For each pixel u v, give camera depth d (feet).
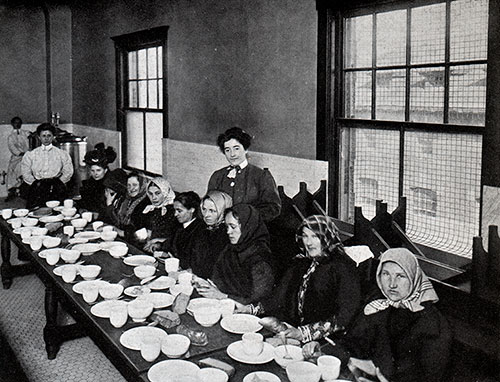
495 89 10.19
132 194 16.19
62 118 31.19
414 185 12.10
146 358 7.39
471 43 10.75
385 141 12.69
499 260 9.14
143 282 10.41
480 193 10.69
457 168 11.20
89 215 15.35
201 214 13.74
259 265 10.65
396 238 11.42
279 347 7.66
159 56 22.93
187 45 20.18
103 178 18.54
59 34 30.55
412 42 11.88
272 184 13.93
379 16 12.60
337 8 13.46
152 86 23.70
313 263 9.69
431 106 11.62
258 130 16.71
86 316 9.00
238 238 10.96
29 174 21.54
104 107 27.55
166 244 14.05
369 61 12.96
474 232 11.03
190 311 9.11
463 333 8.65
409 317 8.34
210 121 19.15
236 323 8.66
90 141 29.12
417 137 11.93
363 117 13.26
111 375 11.80
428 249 11.68
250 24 16.70
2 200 27.91
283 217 13.98
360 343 8.45
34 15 30.25
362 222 11.18
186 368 7.20
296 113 15.15
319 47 13.96
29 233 13.73
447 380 7.95
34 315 15.07
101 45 27.30
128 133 25.88
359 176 13.46
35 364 12.26
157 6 22.02
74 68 30.68
